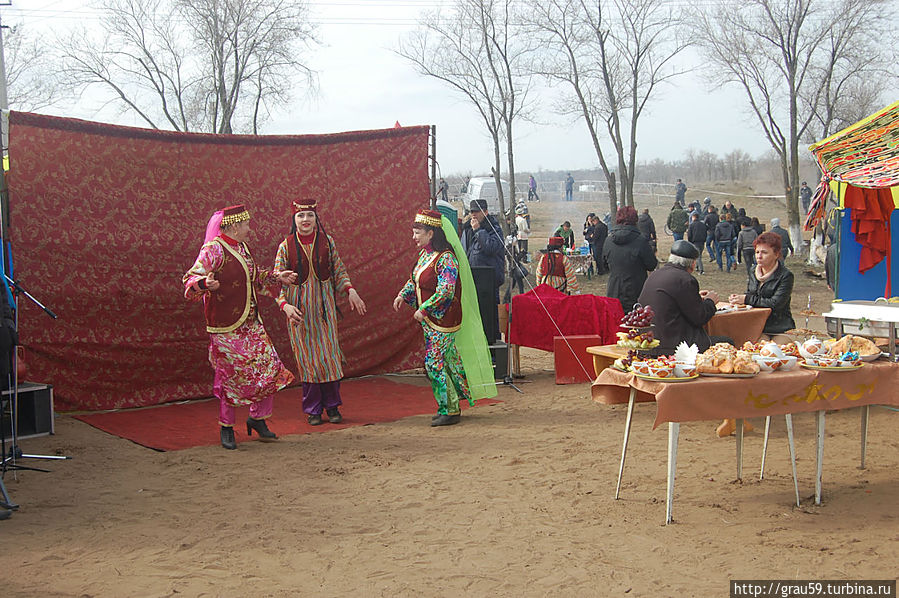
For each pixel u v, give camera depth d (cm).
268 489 565
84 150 777
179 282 833
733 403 490
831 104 2730
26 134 746
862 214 863
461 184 3762
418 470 608
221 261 655
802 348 534
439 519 503
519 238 2339
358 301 751
